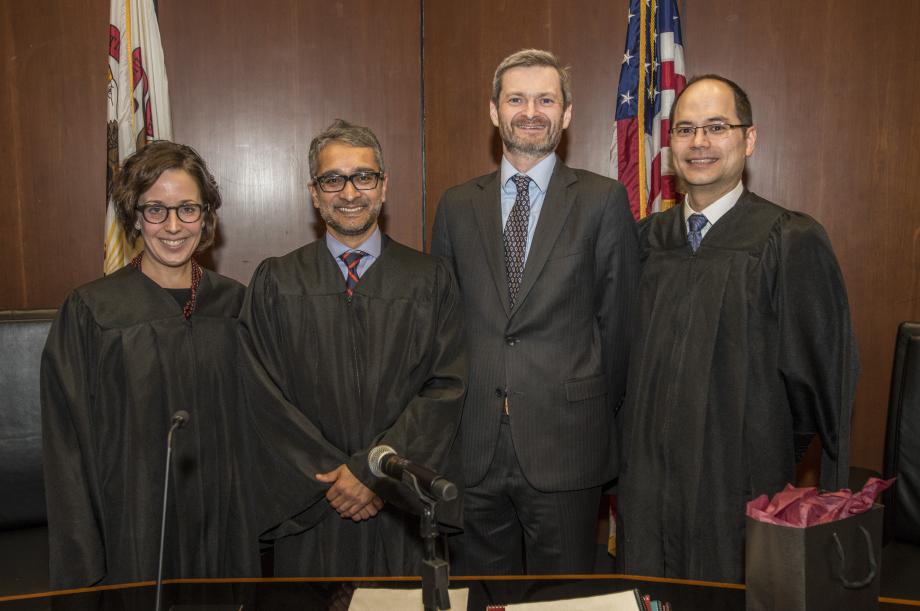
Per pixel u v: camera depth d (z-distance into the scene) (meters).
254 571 2.17
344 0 3.47
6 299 3.46
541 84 2.19
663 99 3.05
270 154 3.49
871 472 2.49
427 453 2.06
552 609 1.42
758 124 3.27
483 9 3.45
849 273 3.23
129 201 2.04
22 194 3.43
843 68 3.16
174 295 2.15
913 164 3.12
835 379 2.06
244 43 3.44
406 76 3.52
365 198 2.14
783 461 2.06
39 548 2.47
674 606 1.44
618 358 2.29
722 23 3.27
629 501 2.17
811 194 3.24
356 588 1.55
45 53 3.37
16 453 2.59
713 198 2.15
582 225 2.21
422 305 2.23
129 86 3.10
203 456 2.10
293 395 2.19
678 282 2.14
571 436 2.19
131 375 2.02
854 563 1.20
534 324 2.19
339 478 2.04
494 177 2.39
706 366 2.04
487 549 2.36
